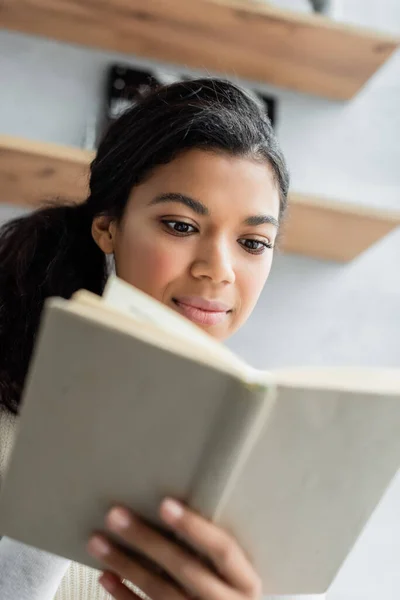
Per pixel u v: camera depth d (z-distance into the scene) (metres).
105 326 0.37
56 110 1.20
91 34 1.19
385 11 1.40
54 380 0.39
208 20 1.12
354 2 1.38
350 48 1.18
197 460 0.42
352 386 0.44
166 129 0.73
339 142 1.35
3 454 0.80
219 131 0.71
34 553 0.57
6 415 0.84
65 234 0.90
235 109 0.77
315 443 0.45
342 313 1.33
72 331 0.38
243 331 1.28
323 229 1.18
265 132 0.77
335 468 0.48
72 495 0.45
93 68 1.22
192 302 0.71
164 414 0.41
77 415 0.41
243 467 0.44
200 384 0.39
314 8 1.22
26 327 0.88
